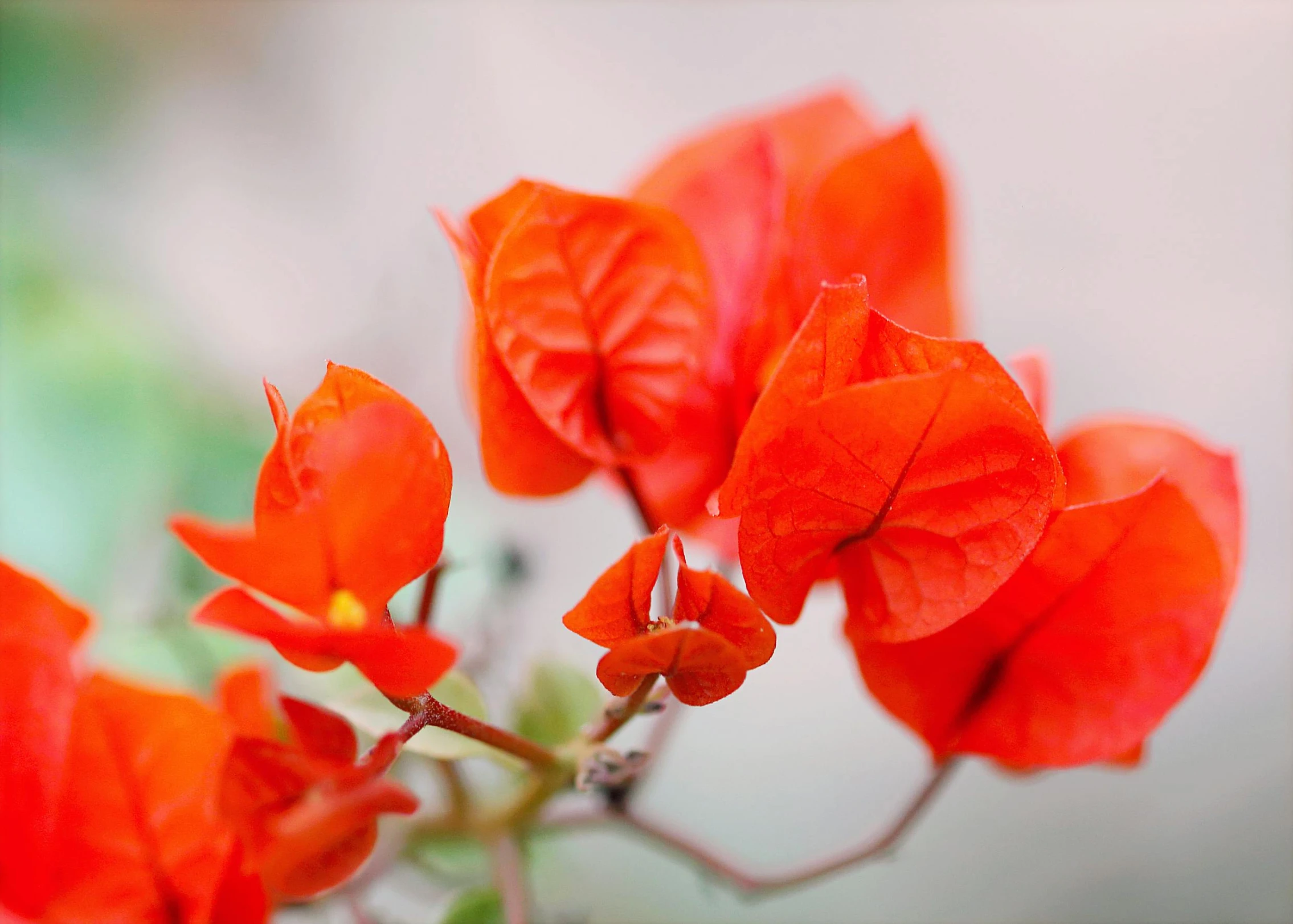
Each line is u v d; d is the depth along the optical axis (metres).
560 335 0.30
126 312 0.45
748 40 0.88
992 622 0.29
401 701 0.28
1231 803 0.60
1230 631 0.67
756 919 0.53
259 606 0.25
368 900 0.36
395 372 0.52
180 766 0.28
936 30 0.89
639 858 0.52
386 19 0.82
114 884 0.28
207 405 0.44
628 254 0.30
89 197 0.62
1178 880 0.58
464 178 0.79
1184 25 0.88
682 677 0.27
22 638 0.27
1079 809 0.60
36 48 0.58
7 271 0.45
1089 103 0.86
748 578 0.28
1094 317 0.76
